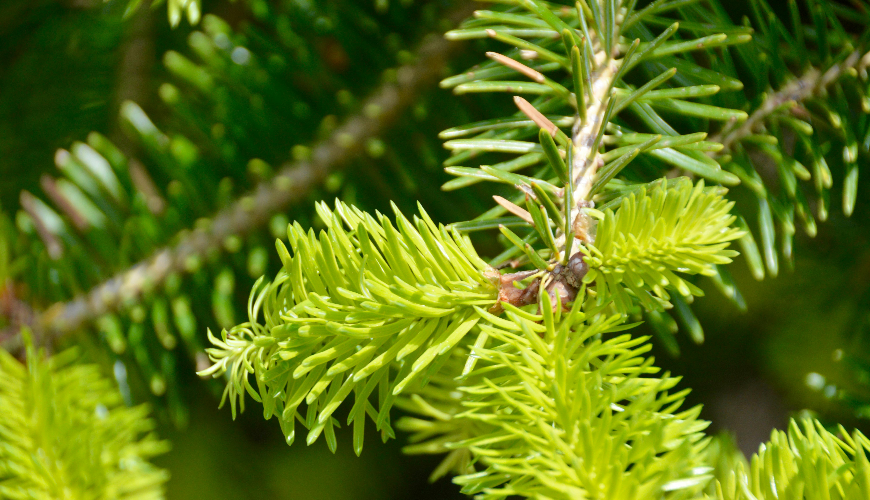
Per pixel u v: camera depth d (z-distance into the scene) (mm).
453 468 592
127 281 667
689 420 507
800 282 647
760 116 581
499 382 521
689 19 585
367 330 519
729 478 523
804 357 640
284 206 669
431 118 662
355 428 521
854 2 590
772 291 651
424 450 585
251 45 669
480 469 581
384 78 665
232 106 670
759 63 583
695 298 659
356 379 516
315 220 671
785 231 575
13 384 594
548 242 525
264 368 525
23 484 584
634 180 590
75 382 606
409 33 667
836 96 582
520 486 508
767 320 655
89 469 586
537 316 519
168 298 673
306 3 666
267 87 671
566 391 510
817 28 580
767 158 633
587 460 503
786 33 581
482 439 513
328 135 667
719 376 670
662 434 501
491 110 656
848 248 645
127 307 669
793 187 574
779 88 584
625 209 519
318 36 667
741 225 575
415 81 658
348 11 665
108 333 663
